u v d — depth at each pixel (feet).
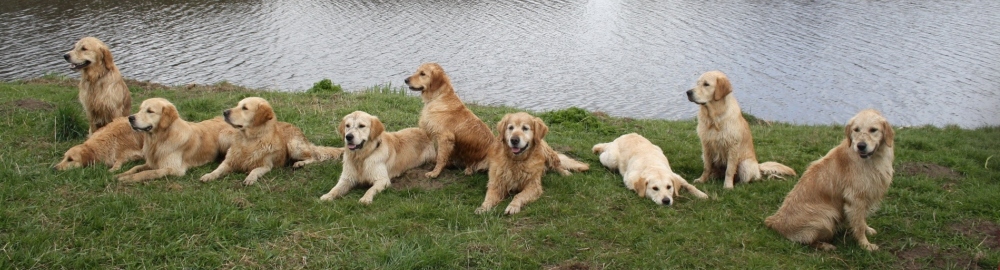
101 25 88.38
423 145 27.25
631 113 60.85
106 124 28.37
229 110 24.41
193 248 18.67
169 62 72.95
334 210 21.58
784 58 83.56
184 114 33.88
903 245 20.63
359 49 85.87
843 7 120.16
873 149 19.45
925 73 75.97
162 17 97.14
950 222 22.44
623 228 21.20
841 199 20.39
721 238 20.67
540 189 23.98
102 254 18.12
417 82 26.96
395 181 25.48
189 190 22.89
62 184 22.59
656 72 77.46
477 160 26.48
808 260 19.57
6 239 18.48
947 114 61.16
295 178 24.91
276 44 85.97
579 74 76.43
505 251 19.06
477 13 116.57
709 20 110.01
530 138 23.20
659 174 24.13
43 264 17.53
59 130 28.07
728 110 25.94
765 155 30.96
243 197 22.40
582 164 27.76
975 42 91.25
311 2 120.67
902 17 109.81
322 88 43.32
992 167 29.58
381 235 20.03
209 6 108.27
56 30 83.25
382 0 126.62
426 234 20.08
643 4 130.21
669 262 19.04
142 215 20.36
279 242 19.29
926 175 27.40
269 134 25.38
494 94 67.10
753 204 23.71
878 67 78.59
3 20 87.15
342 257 18.58
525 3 129.80
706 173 27.22
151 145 24.53
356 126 23.36
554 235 20.27
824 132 36.60
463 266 18.48
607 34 100.07
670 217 22.25
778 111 62.39
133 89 42.42
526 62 81.87
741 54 85.81
